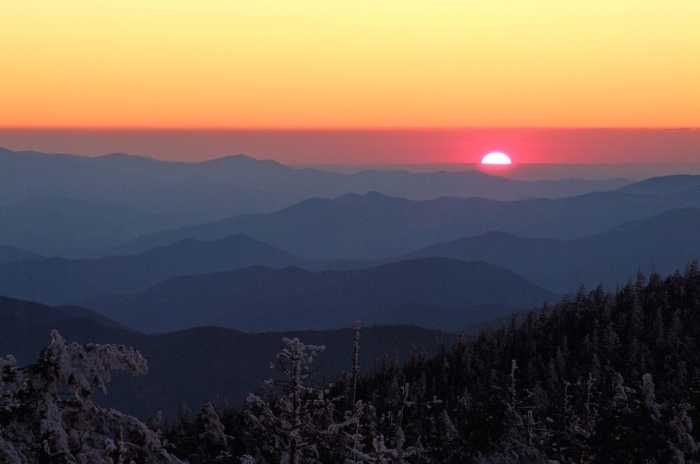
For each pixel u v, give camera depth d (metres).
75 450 8.50
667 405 20.56
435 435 28.41
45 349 8.67
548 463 22.59
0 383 8.39
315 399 16.83
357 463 15.40
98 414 8.92
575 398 47.03
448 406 64.06
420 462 24.25
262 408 16.66
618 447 19.97
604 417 21.34
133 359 9.18
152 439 9.02
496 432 27.53
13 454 7.77
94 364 8.87
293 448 15.91
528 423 27.95
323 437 16.31
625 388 22.27
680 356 77.12
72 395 8.62
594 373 72.12
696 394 22.02
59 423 8.33
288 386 16.53
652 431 19.56
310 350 16.70
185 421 38.78
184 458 25.17
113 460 8.49
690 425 19.42
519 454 24.06
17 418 8.35
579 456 22.09
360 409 16.86
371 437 22.38
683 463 18.27
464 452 25.86
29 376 8.49
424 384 82.88
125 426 8.98
